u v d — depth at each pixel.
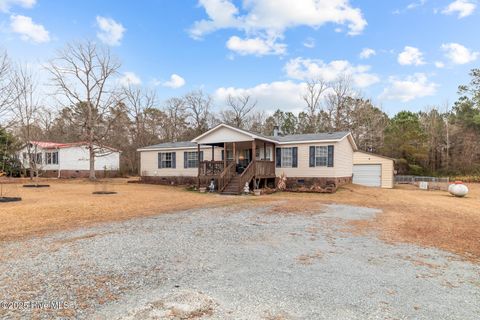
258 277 4.33
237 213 9.91
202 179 19.22
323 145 18.50
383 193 17.05
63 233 6.97
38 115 26.98
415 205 12.48
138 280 4.17
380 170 23.06
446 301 3.63
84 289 3.84
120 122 36.06
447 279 4.38
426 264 5.05
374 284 4.14
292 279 4.27
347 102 38.09
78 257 5.16
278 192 17.55
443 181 27.89
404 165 32.31
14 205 10.83
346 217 9.43
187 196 15.23
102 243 6.08
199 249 5.73
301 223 8.40
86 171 31.30
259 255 5.41
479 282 4.29
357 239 6.71
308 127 40.25
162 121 43.03
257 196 15.51
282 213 9.98
